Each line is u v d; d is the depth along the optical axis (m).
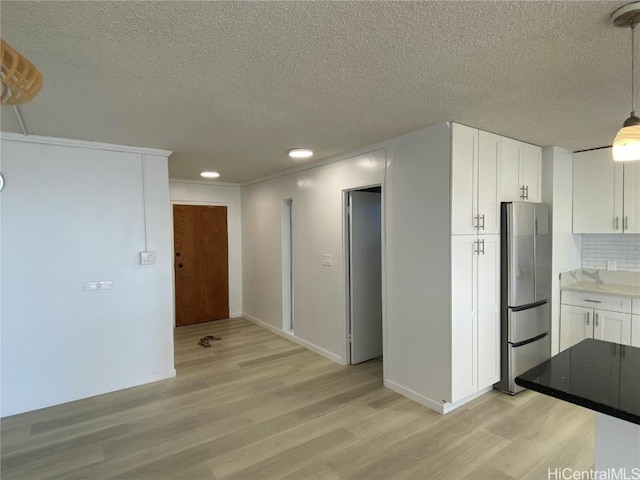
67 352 3.14
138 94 2.08
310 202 4.40
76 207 3.16
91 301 3.24
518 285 3.16
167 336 3.63
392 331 3.29
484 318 3.04
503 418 2.77
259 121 2.62
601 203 3.62
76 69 1.76
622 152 1.45
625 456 1.40
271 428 2.68
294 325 4.81
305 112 2.43
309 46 1.55
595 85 1.99
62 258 3.11
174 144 3.31
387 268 3.32
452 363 2.80
